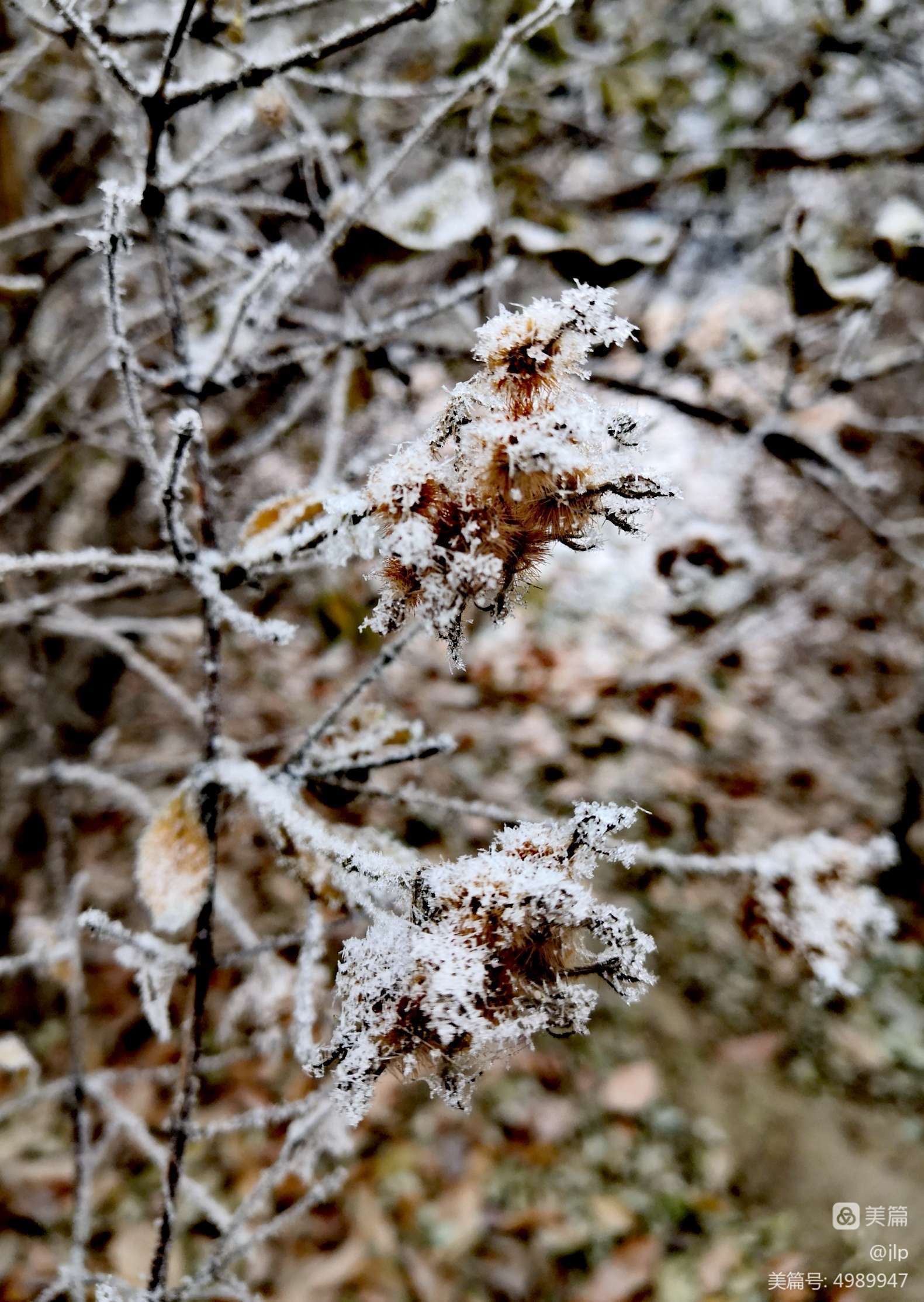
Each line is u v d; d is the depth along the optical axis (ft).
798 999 2.78
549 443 0.64
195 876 0.93
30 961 1.35
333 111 1.64
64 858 1.53
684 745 2.69
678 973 2.80
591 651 2.75
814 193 1.56
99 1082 1.38
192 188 1.23
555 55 1.65
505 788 2.61
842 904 0.91
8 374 1.57
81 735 2.39
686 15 1.72
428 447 0.68
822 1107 2.57
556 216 1.37
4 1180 2.22
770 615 1.99
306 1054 0.88
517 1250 2.27
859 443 1.73
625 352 1.51
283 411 1.88
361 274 1.20
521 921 0.68
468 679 2.89
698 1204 2.38
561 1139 2.51
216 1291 0.99
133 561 0.86
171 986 0.95
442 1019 0.66
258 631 0.86
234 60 0.96
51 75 1.34
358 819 2.57
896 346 2.00
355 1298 2.14
